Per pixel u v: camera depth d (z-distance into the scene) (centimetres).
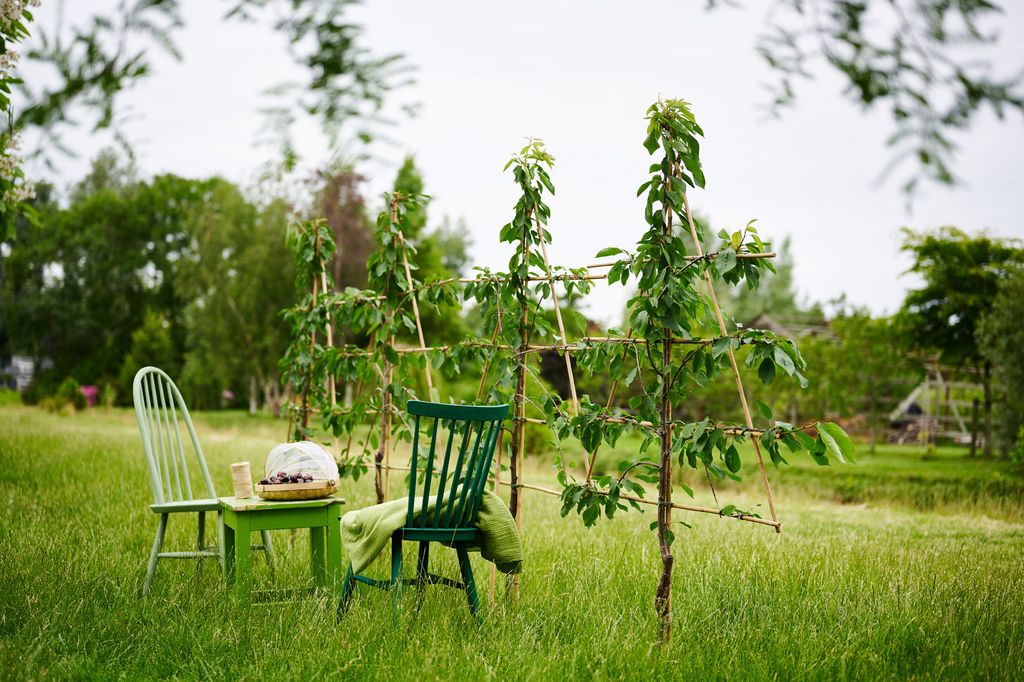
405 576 424
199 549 435
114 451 961
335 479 405
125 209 3750
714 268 328
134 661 304
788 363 297
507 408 358
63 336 3841
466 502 364
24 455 884
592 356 375
